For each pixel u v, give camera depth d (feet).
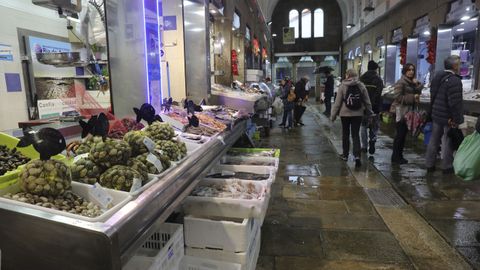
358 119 15.88
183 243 6.10
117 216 3.48
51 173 3.85
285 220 10.27
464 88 20.56
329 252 8.40
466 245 8.54
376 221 10.04
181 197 5.17
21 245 3.37
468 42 26.09
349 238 9.06
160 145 5.71
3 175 4.04
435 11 24.66
